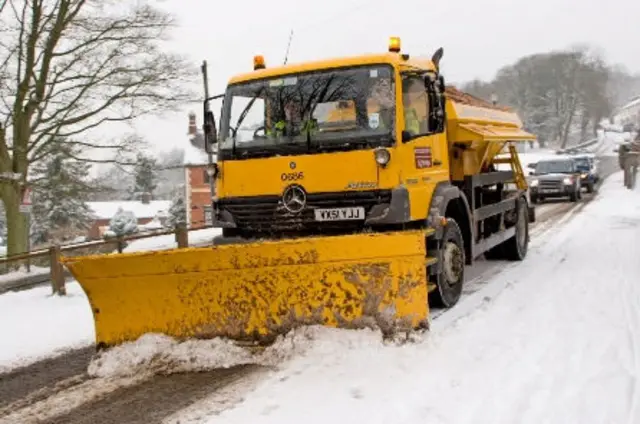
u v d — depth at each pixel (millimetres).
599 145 95438
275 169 7227
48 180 22453
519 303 7812
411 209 7000
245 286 6250
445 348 6004
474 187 9172
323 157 7020
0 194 21438
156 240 21938
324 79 7262
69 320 9273
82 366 6875
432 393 4988
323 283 6082
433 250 7414
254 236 7414
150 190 74125
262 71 7684
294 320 6160
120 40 20797
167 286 6414
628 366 5379
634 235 13398
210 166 7625
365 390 5160
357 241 5941
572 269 9969
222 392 5438
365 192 6859
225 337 6336
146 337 6457
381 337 5961
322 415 4746
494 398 4832
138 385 5863
